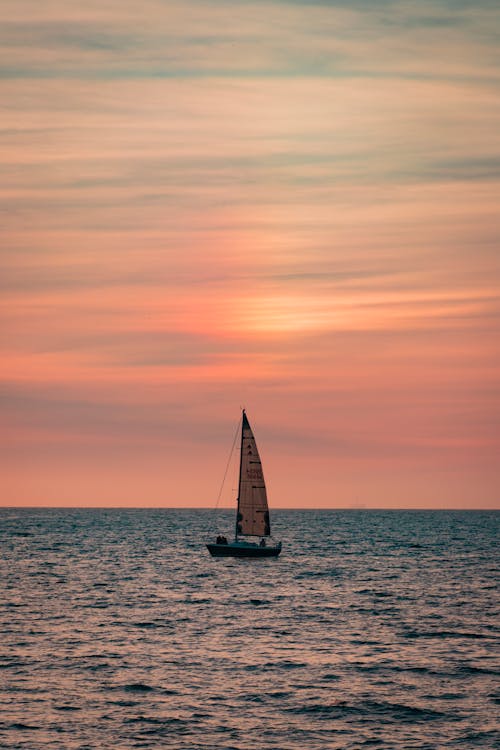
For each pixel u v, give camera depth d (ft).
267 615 497.05
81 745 254.68
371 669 351.05
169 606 534.37
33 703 295.69
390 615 499.10
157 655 373.81
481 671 348.59
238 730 270.26
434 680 333.21
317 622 470.80
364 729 272.72
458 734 268.21
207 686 320.70
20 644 396.57
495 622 474.08
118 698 303.27
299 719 281.95
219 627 450.71
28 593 598.75
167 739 261.24
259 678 333.83
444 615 500.33
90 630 437.99
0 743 255.29
